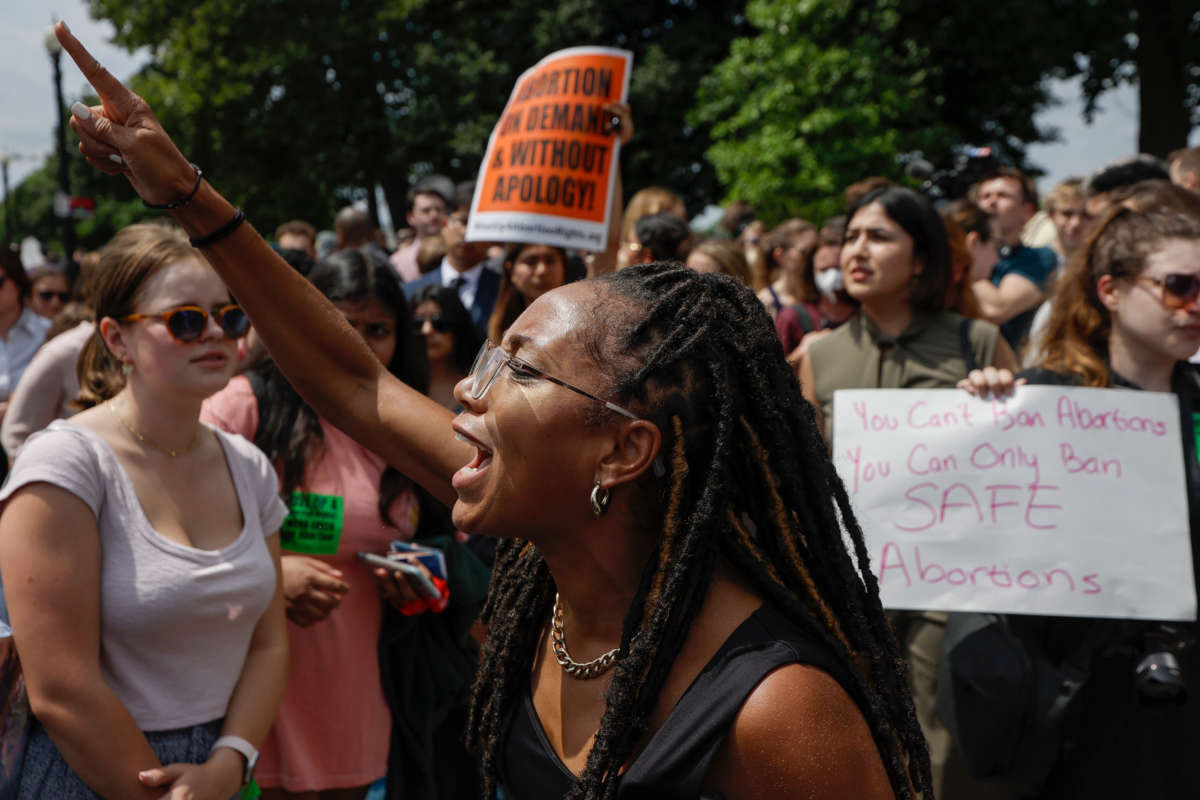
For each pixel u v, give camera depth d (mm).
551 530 1209
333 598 2629
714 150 15203
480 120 19891
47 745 1965
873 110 14328
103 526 2020
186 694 2084
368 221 7566
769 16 14867
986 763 2393
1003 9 17469
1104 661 2426
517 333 1202
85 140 1335
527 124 3949
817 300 5484
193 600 2061
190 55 21797
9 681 1955
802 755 1063
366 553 2770
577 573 1240
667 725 1114
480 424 1199
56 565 1923
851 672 1164
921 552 2570
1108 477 2490
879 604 1329
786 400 1258
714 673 1124
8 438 3975
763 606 1190
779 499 1250
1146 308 2424
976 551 2533
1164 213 2486
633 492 1208
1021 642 2451
